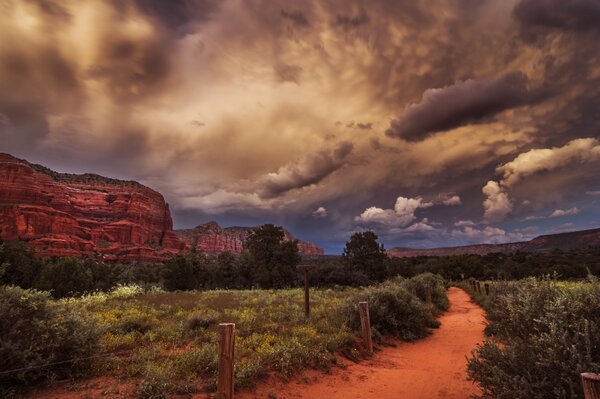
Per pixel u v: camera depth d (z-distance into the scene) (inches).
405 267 2050.9
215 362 264.8
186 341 363.3
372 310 450.0
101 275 1408.7
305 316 490.6
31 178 6294.3
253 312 539.5
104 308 594.9
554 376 164.1
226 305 671.8
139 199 7677.2
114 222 6820.9
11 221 4931.1
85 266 1392.7
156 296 930.7
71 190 7381.9
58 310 267.0
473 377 209.9
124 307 626.2
